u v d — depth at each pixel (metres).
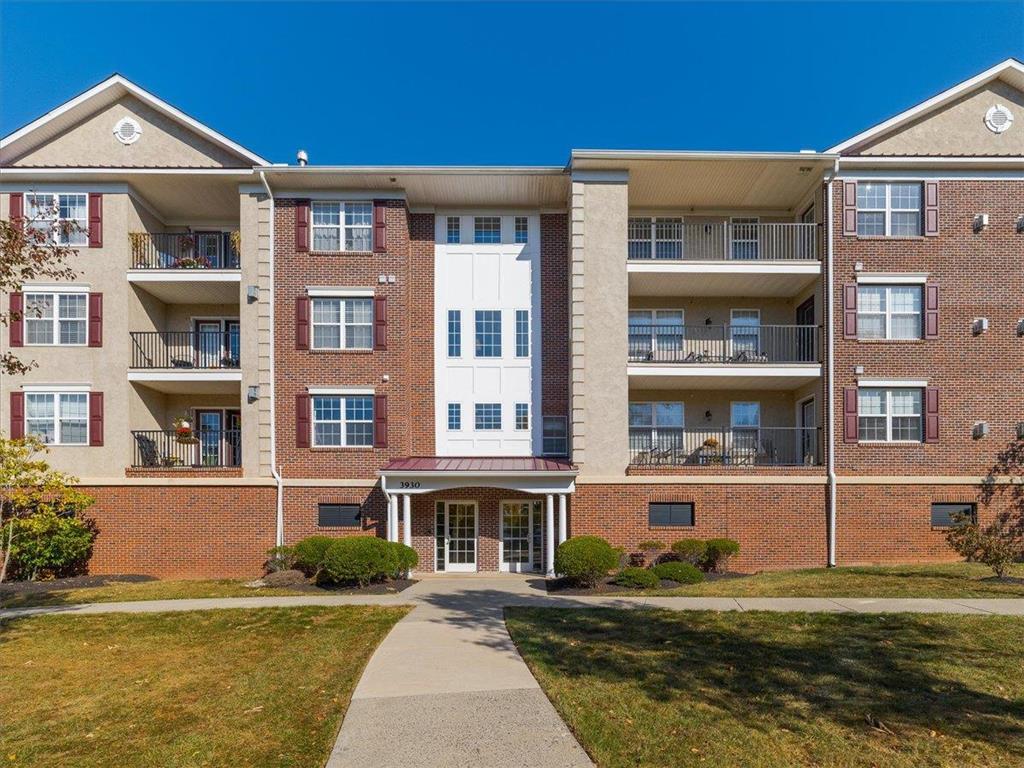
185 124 18.25
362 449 18.33
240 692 7.63
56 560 16.91
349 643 9.72
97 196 18.33
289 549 17.14
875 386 17.72
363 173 17.92
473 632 10.30
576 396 17.88
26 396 18.08
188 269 18.53
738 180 18.66
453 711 6.83
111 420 18.08
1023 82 18.08
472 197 19.41
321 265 18.61
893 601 11.89
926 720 6.44
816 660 8.33
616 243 18.11
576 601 12.95
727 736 6.11
